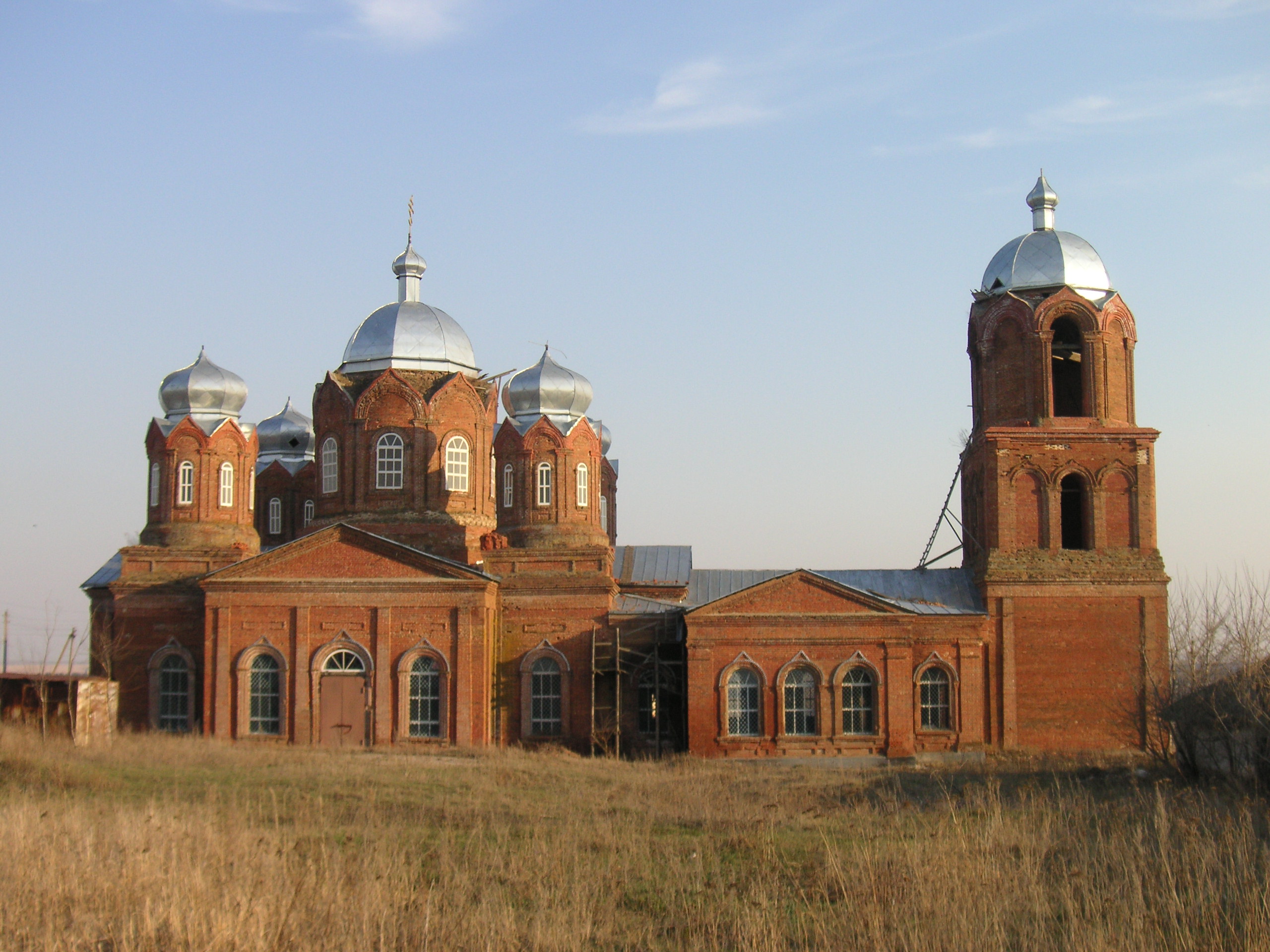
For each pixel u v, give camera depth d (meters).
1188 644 41.78
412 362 58.81
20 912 20.59
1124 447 55.72
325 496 58.34
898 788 37.88
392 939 19.66
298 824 28.53
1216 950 19.45
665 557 63.56
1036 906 20.53
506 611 54.88
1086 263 57.62
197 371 60.81
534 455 58.50
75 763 37.91
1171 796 33.09
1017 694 54.31
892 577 58.44
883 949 19.39
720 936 20.69
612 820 31.27
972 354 59.84
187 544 58.91
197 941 19.27
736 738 52.66
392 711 52.22
